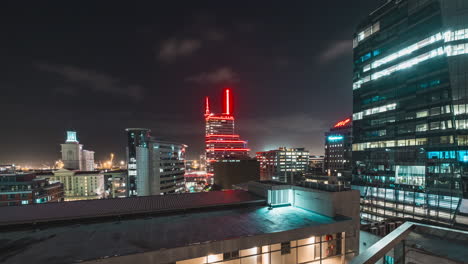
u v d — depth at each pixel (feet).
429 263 26.76
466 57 171.22
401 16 217.97
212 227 66.95
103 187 568.41
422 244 31.37
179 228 66.13
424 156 187.93
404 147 205.05
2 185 328.08
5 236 60.95
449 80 175.94
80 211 75.25
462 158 164.45
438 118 181.16
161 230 64.54
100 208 78.48
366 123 249.55
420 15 200.13
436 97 183.83
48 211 74.90
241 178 449.06
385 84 230.27
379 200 220.02
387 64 229.45
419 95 196.65
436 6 188.03
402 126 209.05
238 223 70.54
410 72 205.87
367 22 257.14
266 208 88.99
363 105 255.91
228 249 56.59
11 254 50.39
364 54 259.19
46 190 370.53
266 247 62.95
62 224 69.67
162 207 81.25
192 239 57.52
